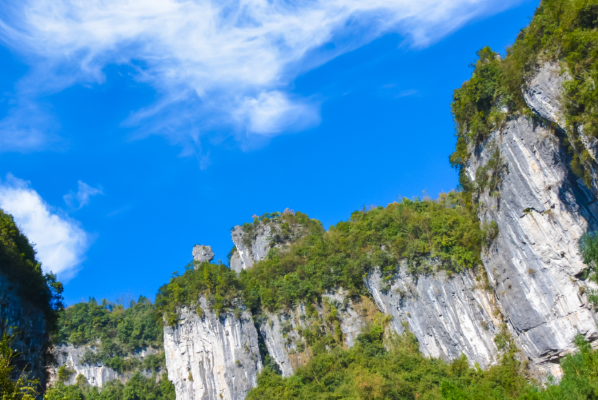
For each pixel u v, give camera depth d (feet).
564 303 151.43
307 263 295.48
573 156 138.10
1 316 130.00
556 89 132.46
